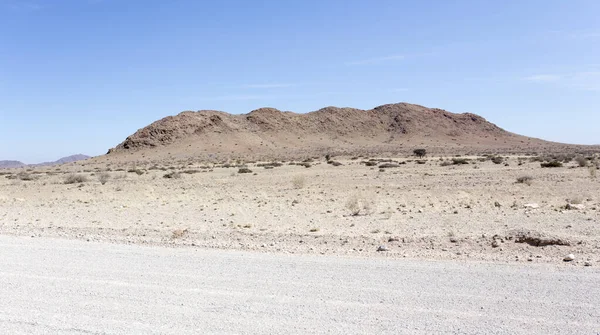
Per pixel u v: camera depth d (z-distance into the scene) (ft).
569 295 23.21
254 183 124.36
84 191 111.86
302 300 23.58
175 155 498.69
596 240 36.17
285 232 46.83
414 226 48.98
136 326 20.48
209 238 43.60
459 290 24.52
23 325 20.86
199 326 20.33
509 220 50.26
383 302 22.97
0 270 31.12
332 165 221.87
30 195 106.22
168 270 30.30
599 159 208.85
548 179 106.73
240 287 26.07
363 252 35.35
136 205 79.77
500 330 19.15
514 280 26.11
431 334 18.93
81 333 19.84
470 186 94.53
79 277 28.91
